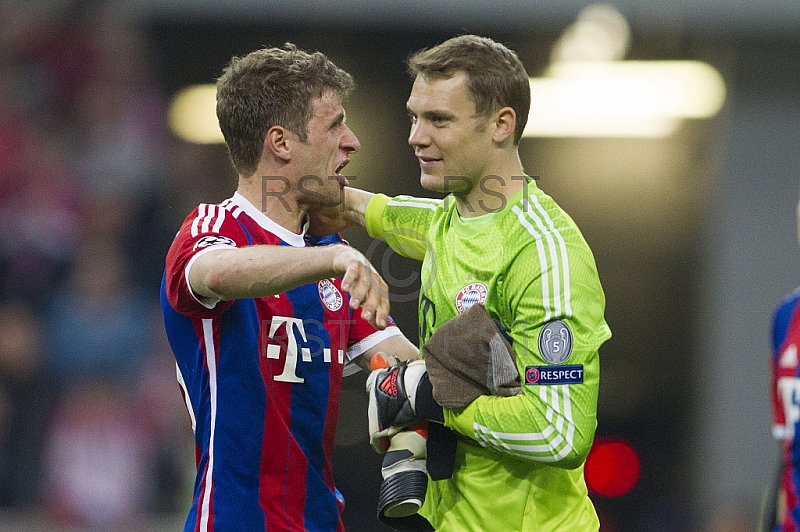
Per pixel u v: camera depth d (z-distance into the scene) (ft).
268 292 28.86
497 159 32.37
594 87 102.22
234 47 104.37
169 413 89.66
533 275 30.91
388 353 37.06
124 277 95.20
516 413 30.63
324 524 34.27
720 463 101.40
